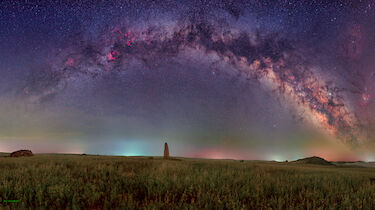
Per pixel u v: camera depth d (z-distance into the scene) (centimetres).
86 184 652
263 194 645
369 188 762
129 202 499
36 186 590
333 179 1011
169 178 767
